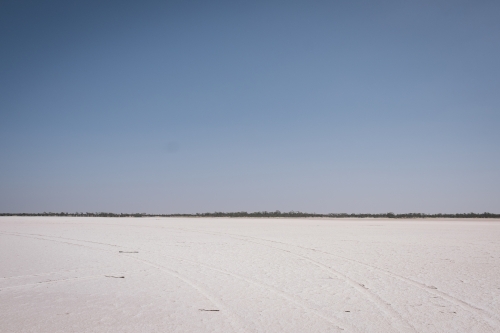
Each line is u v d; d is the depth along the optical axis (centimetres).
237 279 1308
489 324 855
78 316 915
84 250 2056
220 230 3681
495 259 1752
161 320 884
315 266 1558
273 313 932
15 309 970
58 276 1362
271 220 6719
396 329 823
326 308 973
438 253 1953
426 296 1092
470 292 1140
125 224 4819
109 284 1238
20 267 1534
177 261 1678
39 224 4734
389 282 1267
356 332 805
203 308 974
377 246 2266
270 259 1739
